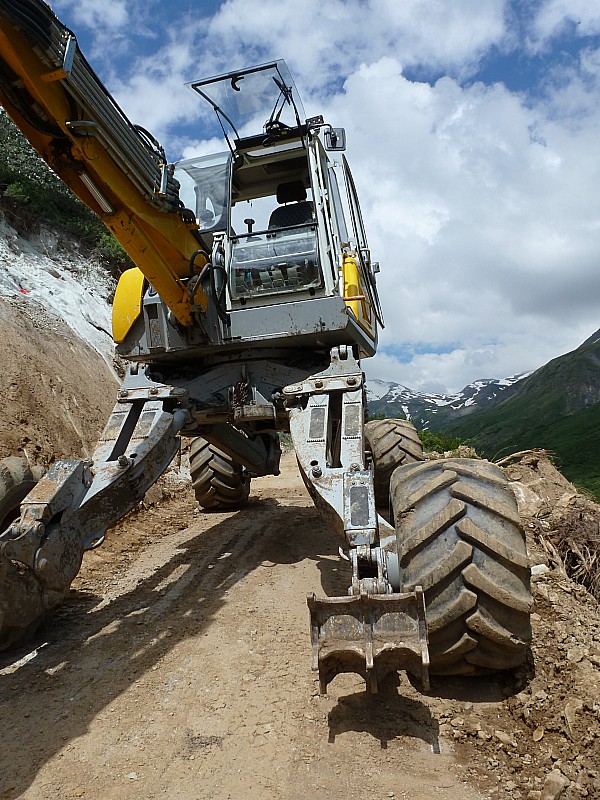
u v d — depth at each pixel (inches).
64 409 330.6
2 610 140.3
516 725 113.3
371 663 104.4
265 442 322.0
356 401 188.4
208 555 240.1
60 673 140.9
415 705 120.6
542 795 94.3
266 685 132.7
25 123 141.8
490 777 100.2
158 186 174.9
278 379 217.3
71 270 523.5
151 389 211.9
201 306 197.0
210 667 142.0
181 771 104.2
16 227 496.4
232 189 264.8
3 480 170.7
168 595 193.3
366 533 143.0
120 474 179.6
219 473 324.5
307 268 216.7
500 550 114.5
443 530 119.2
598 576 186.7
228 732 115.3
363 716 118.5
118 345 219.9
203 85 222.8
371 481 156.9
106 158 153.5
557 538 212.1
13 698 129.6
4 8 119.6
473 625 112.8
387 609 111.1
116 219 161.6
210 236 225.9
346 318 201.6
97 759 107.9
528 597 115.2
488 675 127.3
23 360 329.7
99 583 207.8
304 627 164.2
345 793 97.4
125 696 129.9
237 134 236.8
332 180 248.2
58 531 159.5
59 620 173.6
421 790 97.4
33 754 109.5
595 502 274.4
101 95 150.6
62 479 165.5
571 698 115.1
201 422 238.7
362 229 288.0
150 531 284.7
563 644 135.0
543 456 320.5
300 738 112.5
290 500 383.9
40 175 530.9
